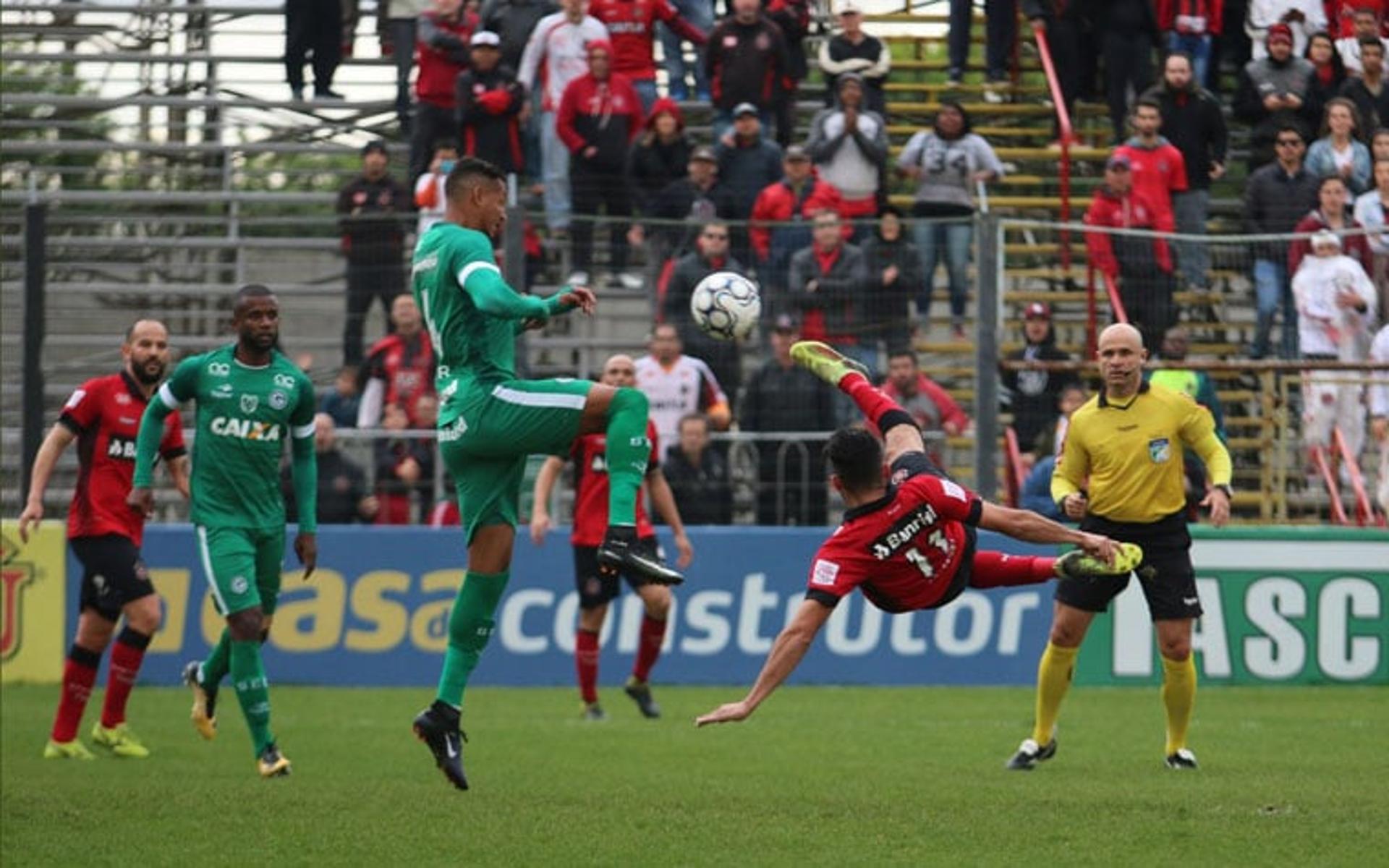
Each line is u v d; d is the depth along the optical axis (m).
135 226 75.12
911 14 83.12
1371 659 58.34
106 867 27.73
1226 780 37.62
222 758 42.81
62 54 82.56
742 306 34.88
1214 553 58.44
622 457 31.11
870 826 31.19
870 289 57.53
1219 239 58.41
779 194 63.03
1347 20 70.94
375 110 81.75
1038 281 64.69
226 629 40.78
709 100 75.56
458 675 33.47
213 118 83.44
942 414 57.62
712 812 32.91
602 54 66.50
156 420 39.88
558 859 28.12
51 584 59.66
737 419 58.53
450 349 31.83
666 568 30.95
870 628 59.16
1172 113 66.25
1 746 45.19
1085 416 40.03
